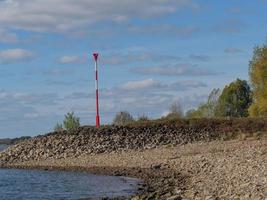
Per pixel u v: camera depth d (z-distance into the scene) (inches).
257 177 1170.6
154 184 1471.5
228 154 1872.5
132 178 1724.9
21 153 2751.0
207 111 4783.5
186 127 2869.1
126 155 2426.2
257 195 913.5
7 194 1561.3
